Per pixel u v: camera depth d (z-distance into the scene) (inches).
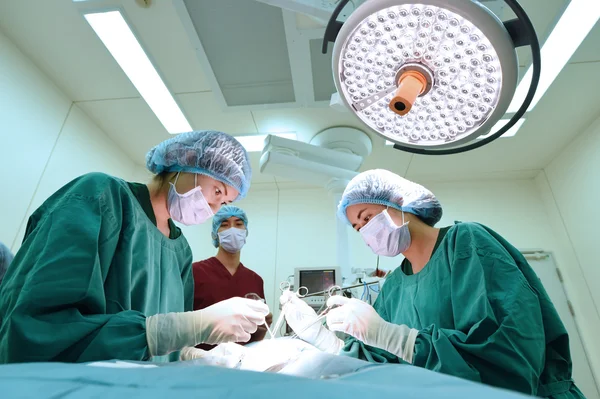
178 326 34.8
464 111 31.2
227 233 91.6
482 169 125.4
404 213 56.7
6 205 78.1
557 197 119.3
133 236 43.4
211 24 71.9
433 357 34.2
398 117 33.4
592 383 99.7
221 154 54.0
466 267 41.6
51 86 92.7
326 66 79.7
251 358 39.1
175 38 80.0
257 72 83.2
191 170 53.4
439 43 28.1
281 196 138.0
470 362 32.6
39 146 87.3
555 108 98.0
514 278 37.4
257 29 72.6
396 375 19.4
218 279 88.9
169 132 110.3
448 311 43.4
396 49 29.4
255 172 129.1
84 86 94.7
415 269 55.6
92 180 40.9
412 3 25.7
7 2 74.8
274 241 129.3
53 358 28.0
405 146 35.6
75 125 99.3
